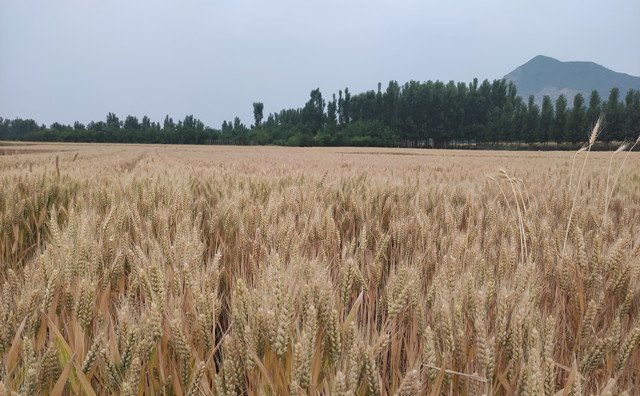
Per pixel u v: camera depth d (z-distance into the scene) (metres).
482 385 1.29
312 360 1.30
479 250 2.38
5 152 46.28
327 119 155.88
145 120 195.00
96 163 12.05
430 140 140.62
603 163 18.61
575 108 110.75
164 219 2.69
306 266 1.93
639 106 102.25
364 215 3.60
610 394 1.15
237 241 2.72
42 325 1.50
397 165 16.25
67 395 1.34
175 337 1.34
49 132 144.25
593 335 1.60
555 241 2.54
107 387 1.31
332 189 4.54
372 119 144.50
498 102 134.75
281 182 6.09
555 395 1.23
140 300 1.80
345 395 1.04
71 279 1.82
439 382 1.23
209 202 4.42
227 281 2.29
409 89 137.62
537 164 18.22
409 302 1.69
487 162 21.94
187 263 1.83
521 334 1.39
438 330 1.50
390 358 1.55
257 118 167.50
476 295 1.56
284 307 1.34
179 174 6.22
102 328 1.57
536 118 114.88
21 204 3.54
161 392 1.34
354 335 1.38
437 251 2.58
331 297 1.56
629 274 1.88
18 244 3.14
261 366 1.25
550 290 2.06
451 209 3.31
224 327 1.96
